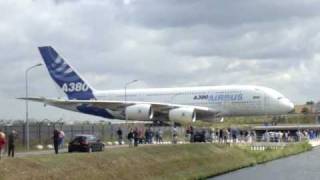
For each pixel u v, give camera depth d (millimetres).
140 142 82312
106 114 108500
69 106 106438
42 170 37938
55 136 53500
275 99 95500
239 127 118750
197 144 65125
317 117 174625
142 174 47625
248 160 68938
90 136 60125
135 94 106938
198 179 53375
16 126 77000
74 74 114500
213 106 98625
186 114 94688
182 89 102938
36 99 98375
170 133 96812
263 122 134375
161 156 54469
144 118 96438
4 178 34156
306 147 97125
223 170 59812
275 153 78875
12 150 50500
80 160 42781
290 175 54750
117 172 44875
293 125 143375
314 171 58406
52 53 116312
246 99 96500
